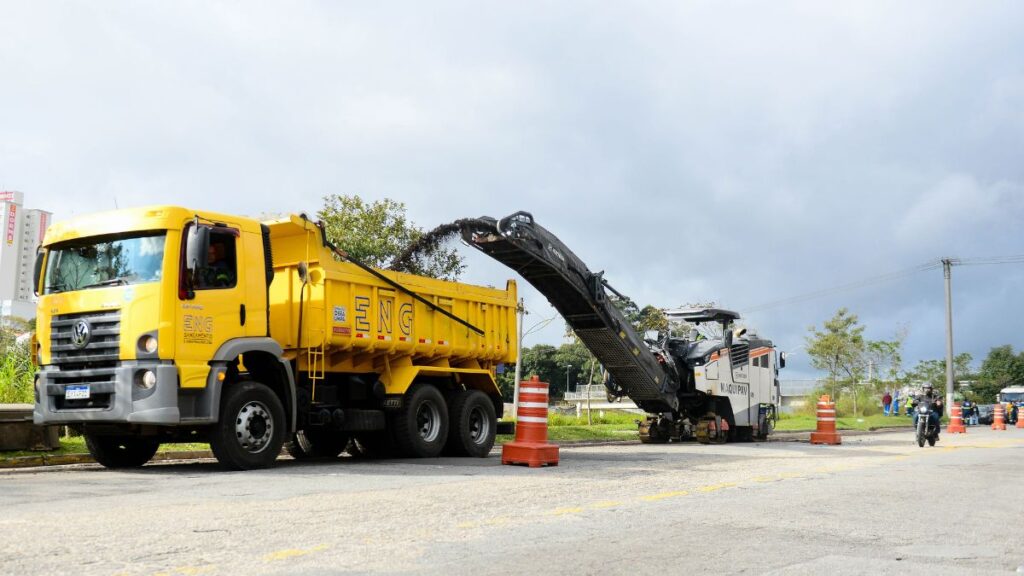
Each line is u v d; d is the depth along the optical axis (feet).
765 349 82.07
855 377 184.24
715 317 75.56
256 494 26.91
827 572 16.48
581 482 32.35
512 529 20.58
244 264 37.83
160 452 45.70
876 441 77.10
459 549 17.85
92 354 35.27
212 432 36.17
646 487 30.94
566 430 76.43
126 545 17.60
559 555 17.49
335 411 42.55
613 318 65.10
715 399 75.15
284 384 39.22
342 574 15.23
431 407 46.85
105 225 36.14
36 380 36.73
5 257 392.06
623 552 17.99
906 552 18.84
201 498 25.70
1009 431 115.75
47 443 43.19
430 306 47.39
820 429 70.13
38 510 22.72
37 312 37.22
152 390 34.06
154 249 35.29
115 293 35.09
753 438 79.41
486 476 34.55
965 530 22.11
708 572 16.21
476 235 54.65
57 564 15.70
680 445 69.05
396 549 17.67
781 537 20.38
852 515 24.50
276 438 38.06
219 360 36.01
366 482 31.27
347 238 85.61
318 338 41.50
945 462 46.26
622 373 69.10
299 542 18.25
